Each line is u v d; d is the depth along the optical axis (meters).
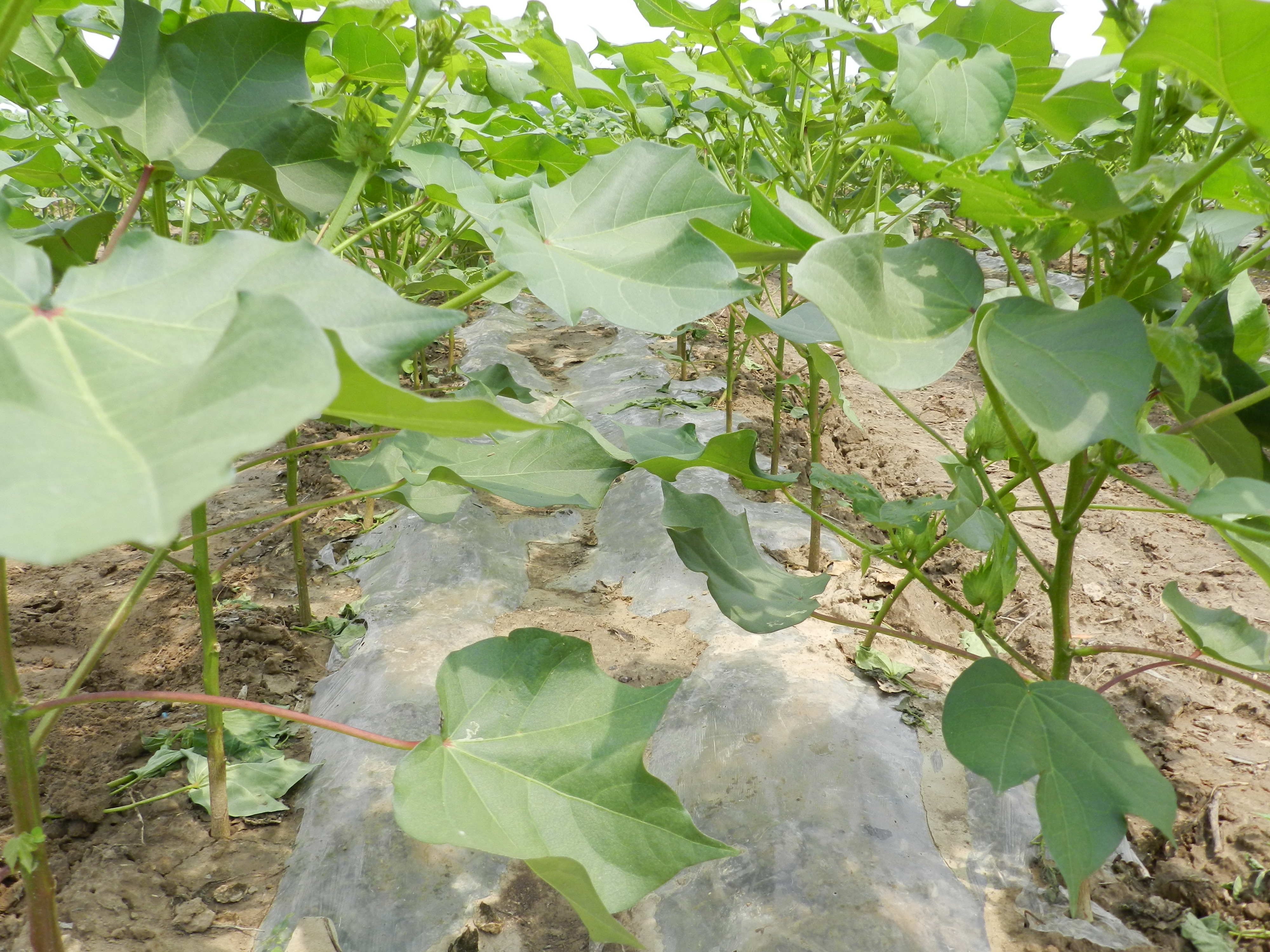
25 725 1.07
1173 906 1.68
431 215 2.80
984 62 1.10
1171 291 1.31
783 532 3.15
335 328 0.73
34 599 3.02
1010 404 0.87
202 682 2.55
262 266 0.74
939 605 2.81
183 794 2.12
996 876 1.74
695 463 1.44
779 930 1.62
